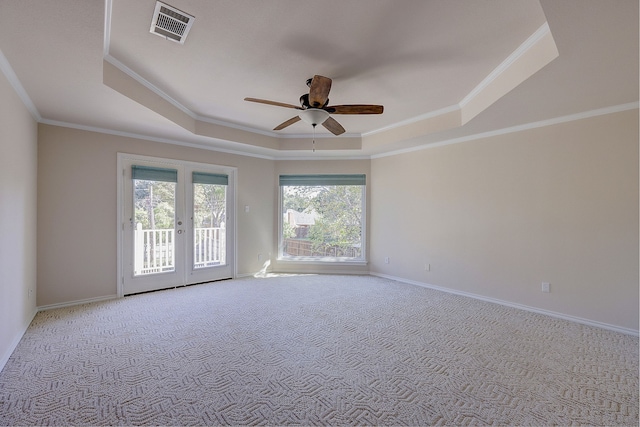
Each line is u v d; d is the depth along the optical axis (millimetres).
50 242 3318
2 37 1763
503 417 1675
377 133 4535
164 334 2730
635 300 2791
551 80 2289
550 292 3293
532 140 3396
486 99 2869
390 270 5004
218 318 3150
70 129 3439
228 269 4922
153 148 4078
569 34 1714
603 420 1651
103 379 2004
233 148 4766
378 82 2881
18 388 1890
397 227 4898
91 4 1499
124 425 1594
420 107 3592
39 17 1585
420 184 4566
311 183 5402
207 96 3277
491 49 2291
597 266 2990
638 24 1604
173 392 1878
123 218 3859
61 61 2051
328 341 2631
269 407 1751
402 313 3355
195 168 4512
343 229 5426
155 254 4172
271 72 2682
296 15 1886
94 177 3615
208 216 4703
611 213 2910
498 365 2236
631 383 2004
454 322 3094
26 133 2775
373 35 2105
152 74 2732
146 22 1950
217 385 1959
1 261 2158
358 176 5312
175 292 4105
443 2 1756
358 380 2033
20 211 2615
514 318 3213
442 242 4293
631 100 2719
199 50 2314
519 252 3529
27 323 2850
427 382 2014
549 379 2051
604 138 2930
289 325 2986
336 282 4738
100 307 3430
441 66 2564
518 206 3527
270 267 5422
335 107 2713
